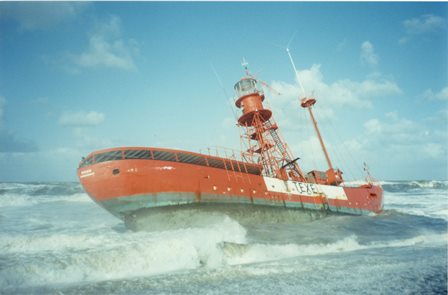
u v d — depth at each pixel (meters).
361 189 30.50
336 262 9.62
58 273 8.21
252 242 14.14
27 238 12.05
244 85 30.56
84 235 13.80
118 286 7.25
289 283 7.07
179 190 18.28
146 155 17.92
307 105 36.22
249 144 29.53
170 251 10.27
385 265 8.97
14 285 7.36
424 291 6.31
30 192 41.03
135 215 17.58
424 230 19.22
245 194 21.17
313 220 24.31
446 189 64.25
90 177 17.72
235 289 6.69
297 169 27.84
